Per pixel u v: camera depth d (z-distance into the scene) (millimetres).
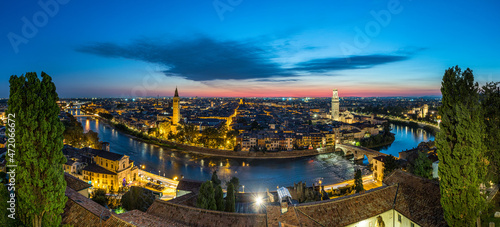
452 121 41875
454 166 39750
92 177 124562
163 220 41000
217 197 61844
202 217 45531
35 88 34156
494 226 40594
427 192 48625
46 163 34406
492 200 47844
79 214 40812
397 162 127750
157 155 199625
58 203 35719
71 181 55125
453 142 41594
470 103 40875
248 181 144500
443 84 43062
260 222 43750
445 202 41031
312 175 155375
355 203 47844
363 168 170000
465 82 41281
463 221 39688
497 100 51625
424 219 44500
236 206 66688
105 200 89688
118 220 37312
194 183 85250
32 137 33594
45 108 34969
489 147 50719
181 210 47844
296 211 43469
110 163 126000
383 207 48719
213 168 169375
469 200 39000
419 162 83562
